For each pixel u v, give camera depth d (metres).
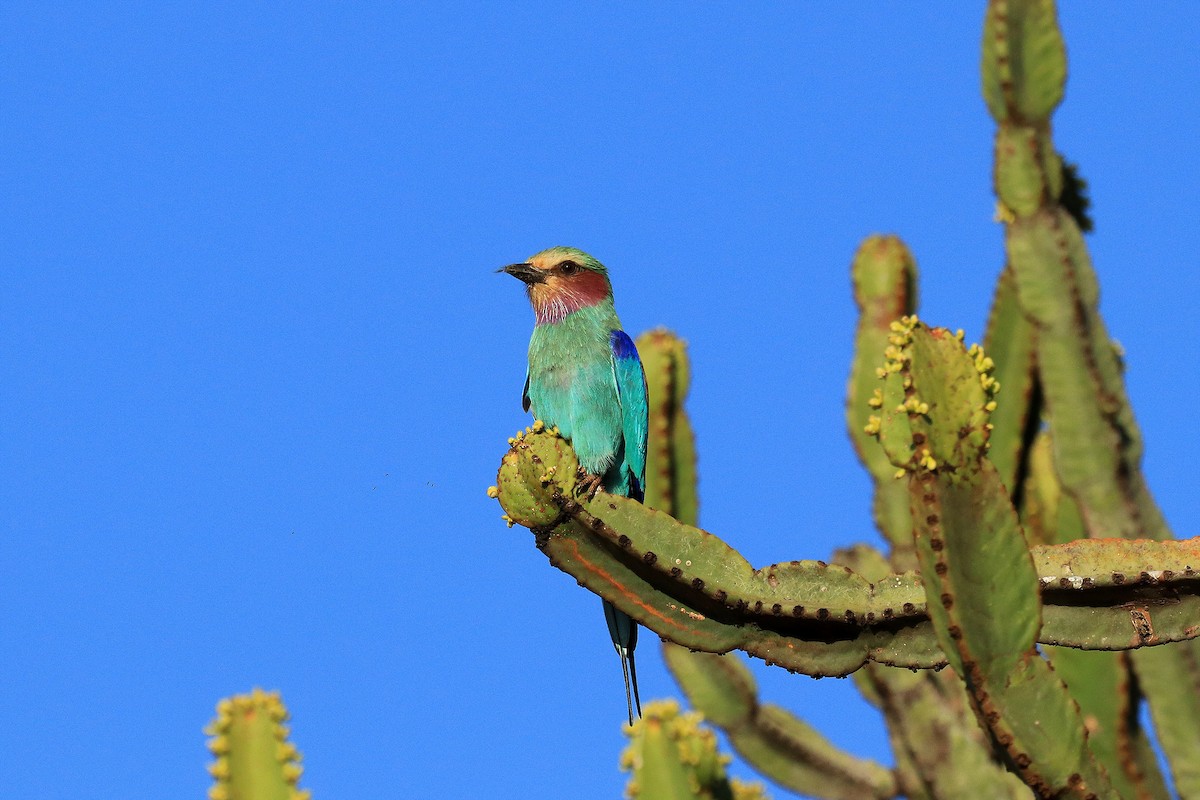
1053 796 7.99
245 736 10.82
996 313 15.58
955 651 7.92
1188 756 13.18
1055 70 14.78
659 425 15.91
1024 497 15.63
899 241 16.20
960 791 14.27
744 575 9.15
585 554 9.30
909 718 14.55
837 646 9.19
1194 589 8.91
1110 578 8.88
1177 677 13.28
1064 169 15.13
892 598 9.09
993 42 14.80
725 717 16.12
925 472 7.80
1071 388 14.33
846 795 15.98
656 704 11.95
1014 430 15.45
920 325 7.93
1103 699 14.05
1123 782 13.96
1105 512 14.16
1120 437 14.24
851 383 15.86
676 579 9.12
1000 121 14.91
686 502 15.96
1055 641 8.97
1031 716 7.93
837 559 14.98
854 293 16.20
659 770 11.61
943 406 7.79
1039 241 14.57
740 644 9.26
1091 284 14.57
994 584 7.86
